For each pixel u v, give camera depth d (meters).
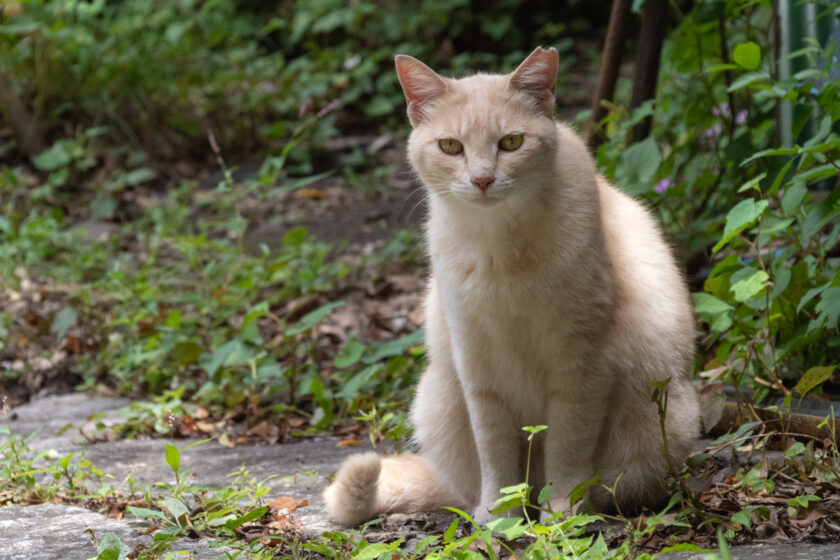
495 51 17.95
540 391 4.11
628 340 4.05
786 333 4.96
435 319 4.45
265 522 4.21
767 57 7.11
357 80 15.52
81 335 7.91
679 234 6.51
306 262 8.90
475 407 4.16
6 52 13.21
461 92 4.11
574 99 15.73
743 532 3.63
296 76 15.53
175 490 4.38
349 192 12.44
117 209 11.77
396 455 4.80
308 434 5.95
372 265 9.66
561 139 4.18
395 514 4.34
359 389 6.36
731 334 5.06
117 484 4.94
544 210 3.87
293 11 17.72
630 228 4.34
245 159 13.39
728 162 6.63
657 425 4.10
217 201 11.69
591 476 4.11
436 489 4.44
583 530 3.55
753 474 3.97
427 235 4.28
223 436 5.80
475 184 3.84
